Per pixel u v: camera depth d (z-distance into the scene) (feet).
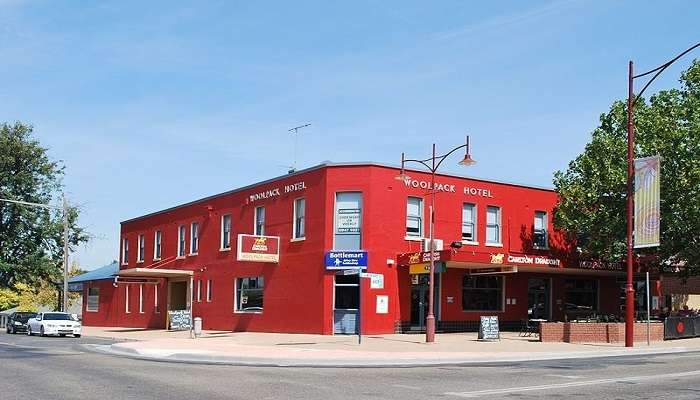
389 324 109.19
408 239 112.57
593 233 110.73
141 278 159.63
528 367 62.49
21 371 59.52
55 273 211.20
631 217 85.51
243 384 49.78
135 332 142.82
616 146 106.42
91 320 196.54
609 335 91.20
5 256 209.87
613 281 136.56
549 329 92.48
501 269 112.16
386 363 68.64
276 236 121.60
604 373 56.24
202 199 148.05
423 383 50.21
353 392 45.32
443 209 116.67
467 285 118.93
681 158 97.71
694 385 47.73
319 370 61.05
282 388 47.42
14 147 209.56
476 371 59.06
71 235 216.95
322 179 112.78
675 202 98.48
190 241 151.53
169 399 41.93
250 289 128.57
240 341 98.12
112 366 65.00
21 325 157.99
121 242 184.96
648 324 87.81
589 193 108.78
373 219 109.60
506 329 121.60
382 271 109.29
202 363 69.82
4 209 208.13
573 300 131.64
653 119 102.01
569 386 47.60
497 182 123.03
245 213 131.75
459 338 99.91
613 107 109.70
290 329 115.65
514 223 123.75
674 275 117.08
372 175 110.52
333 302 109.81
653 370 58.44
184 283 157.07
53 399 41.70
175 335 123.13
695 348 84.17
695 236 100.27
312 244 113.29
